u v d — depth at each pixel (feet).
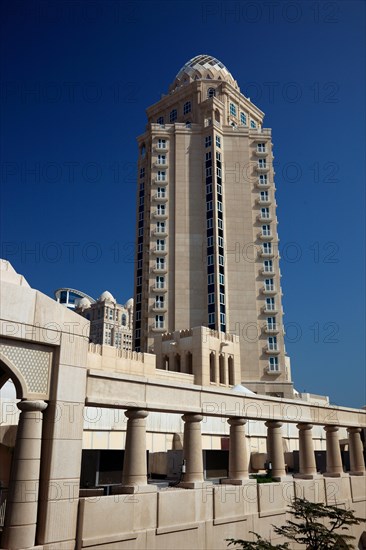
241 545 58.23
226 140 296.30
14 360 46.01
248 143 296.51
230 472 67.67
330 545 64.03
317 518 75.05
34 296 48.08
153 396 57.21
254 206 282.77
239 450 67.82
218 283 259.80
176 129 295.48
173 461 74.69
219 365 209.26
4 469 64.03
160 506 53.47
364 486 90.02
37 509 44.62
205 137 293.23
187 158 290.35
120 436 87.92
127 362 161.38
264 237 274.77
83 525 46.11
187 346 204.85
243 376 248.32
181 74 339.77
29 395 46.14
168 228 278.05
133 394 55.16
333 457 86.58
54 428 46.70
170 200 284.00
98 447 83.25
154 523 52.42
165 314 261.44
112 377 53.47
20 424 45.52
